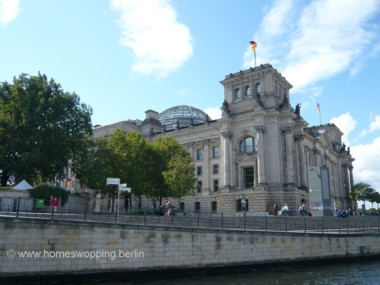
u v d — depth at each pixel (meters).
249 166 91.56
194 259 36.06
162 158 81.00
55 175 70.56
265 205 83.69
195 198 101.62
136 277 33.53
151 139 116.00
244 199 87.06
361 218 59.47
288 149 90.12
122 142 76.94
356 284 31.23
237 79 99.81
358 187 145.75
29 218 30.78
